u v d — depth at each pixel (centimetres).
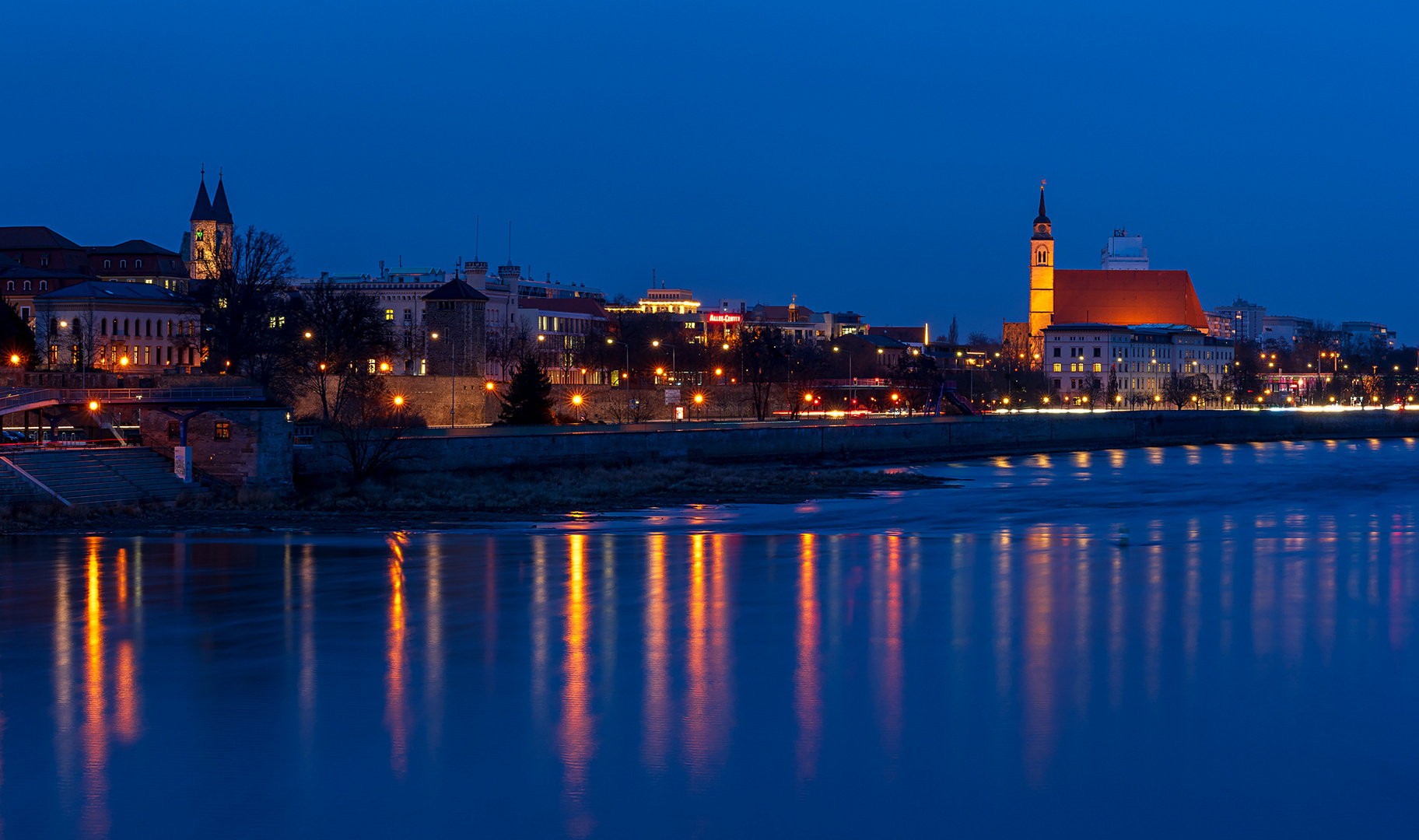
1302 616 5672
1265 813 3406
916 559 7319
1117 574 6788
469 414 17962
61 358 17925
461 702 4297
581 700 4322
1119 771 3691
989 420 19750
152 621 5453
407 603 5891
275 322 16562
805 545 7938
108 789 3538
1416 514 9969
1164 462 17112
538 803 3462
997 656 4916
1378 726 4069
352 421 14012
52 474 9300
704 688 4475
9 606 5784
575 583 6431
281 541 8012
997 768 3712
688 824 3331
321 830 3291
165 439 10306
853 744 3900
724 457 15150
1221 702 4319
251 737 3947
